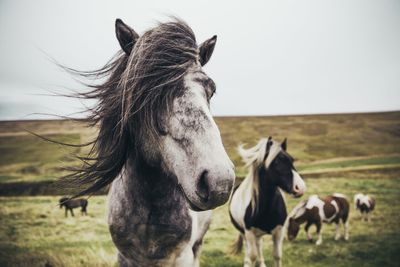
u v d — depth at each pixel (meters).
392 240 8.48
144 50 1.86
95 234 8.92
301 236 8.79
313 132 39.44
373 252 7.54
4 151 27.41
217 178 1.56
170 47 1.86
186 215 2.33
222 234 8.95
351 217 10.98
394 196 14.16
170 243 2.32
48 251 7.23
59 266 6.21
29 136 32.31
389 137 37.12
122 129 1.94
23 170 21.66
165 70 1.79
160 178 2.14
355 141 35.81
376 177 19.41
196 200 1.63
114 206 2.34
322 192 14.92
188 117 1.68
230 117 46.59
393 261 7.01
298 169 24.17
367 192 14.96
